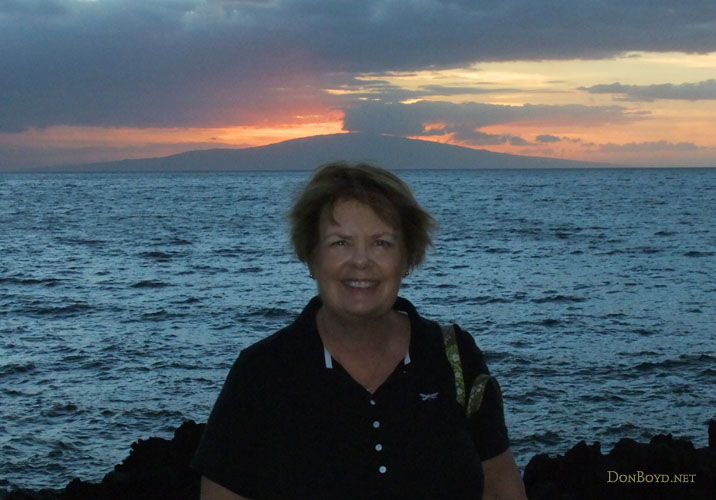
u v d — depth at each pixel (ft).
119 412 33.73
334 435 6.85
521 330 53.42
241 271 91.91
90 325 57.16
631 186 435.53
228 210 228.43
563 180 597.11
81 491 18.33
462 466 7.00
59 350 47.32
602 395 35.19
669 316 58.65
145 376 40.40
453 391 7.11
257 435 6.97
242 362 7.18
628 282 79.51
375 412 6.88
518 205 244.63
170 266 97.76
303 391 6.93
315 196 7.07
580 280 81.51
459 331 7.39
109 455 28.66
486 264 96.68
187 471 18.22
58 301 69.51
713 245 118.32
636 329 53.16
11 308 65.67
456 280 81.61
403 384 7.00
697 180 568.00
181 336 52.49
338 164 7.27
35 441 29.91
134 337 51.96
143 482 18.07
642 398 34.73
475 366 7.26
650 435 29.78
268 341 7.25
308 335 7.11
